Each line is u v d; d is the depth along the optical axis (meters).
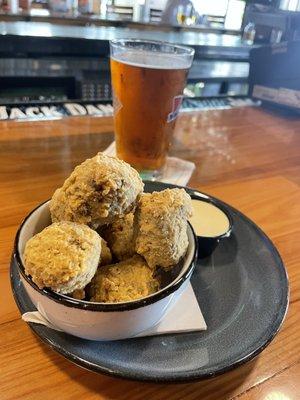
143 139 0.76
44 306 0.37
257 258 0.57
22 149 0.85
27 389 0.38
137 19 1.97
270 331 0.44
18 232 0.41
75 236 0.38
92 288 0.41
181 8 2.03
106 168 0.42
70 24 1.71
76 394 0.38
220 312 0.48
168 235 0.42
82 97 1.58
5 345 0.42
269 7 1.98
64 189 0.43
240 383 0.41
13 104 1.07
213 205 0.65
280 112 1.33
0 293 0.48
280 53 1.26
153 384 0.39
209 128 1.11
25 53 1.44
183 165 0.84
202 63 1.81
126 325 0.38
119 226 0.46
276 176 0.88
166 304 0.40
